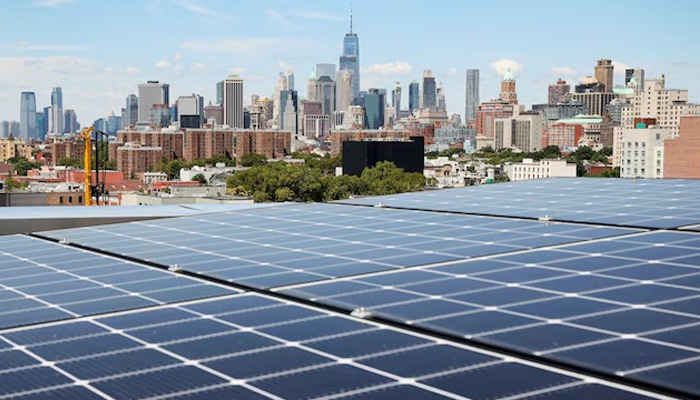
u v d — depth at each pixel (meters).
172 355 15.73
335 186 192.38
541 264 22.39
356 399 13.12
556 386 13.34
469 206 36.19
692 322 16.20
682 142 178.00
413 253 25.22
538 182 46.06
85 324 18.33
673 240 24.98
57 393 13.84
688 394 12.76
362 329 17.11
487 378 13.82
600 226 28.73
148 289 21.75
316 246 27.41
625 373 13.72
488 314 17.64
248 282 21.98
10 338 17.36
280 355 15.49
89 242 30.39
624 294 18.59
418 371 14.32
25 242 31.23
